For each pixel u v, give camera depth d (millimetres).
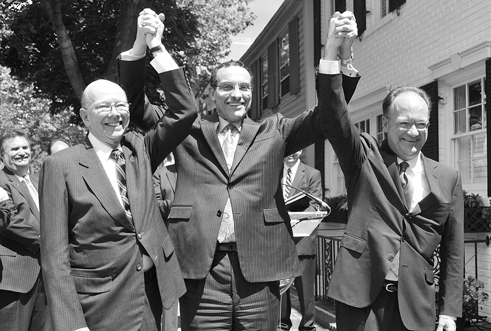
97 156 3078
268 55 18172
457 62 7164
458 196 3348
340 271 3230
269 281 3326
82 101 3098
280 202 3471
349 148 3215
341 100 3100
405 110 3172
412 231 3205
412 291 3141
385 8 9992
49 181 2977
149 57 12273
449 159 7633
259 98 20344
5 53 13477
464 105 7410
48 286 2848
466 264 6750
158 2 12977
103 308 2912
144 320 3018
